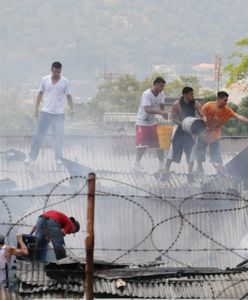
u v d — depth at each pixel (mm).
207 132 41594
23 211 38688
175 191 40656
